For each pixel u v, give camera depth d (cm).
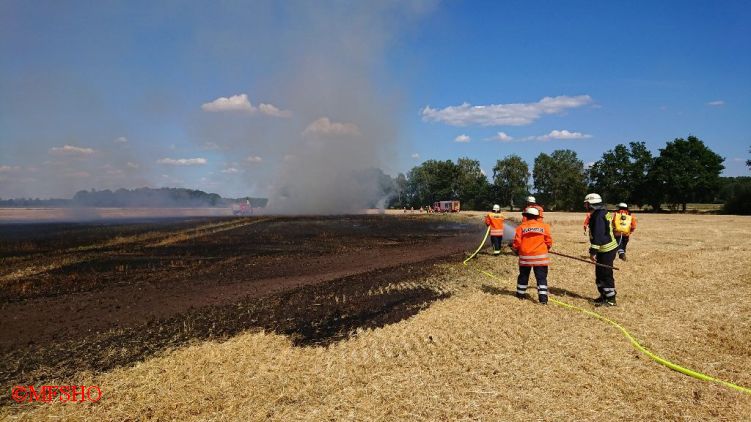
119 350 725
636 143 8169
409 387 562
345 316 890
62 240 2348
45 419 508
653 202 7950
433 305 941
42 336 799
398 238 2531
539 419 486
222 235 2655
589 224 971
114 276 1346
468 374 599
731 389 555
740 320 831
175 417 507
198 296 1084
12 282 1256
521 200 10250
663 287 1118
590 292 1080
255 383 584
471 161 11081
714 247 1917
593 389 556
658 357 655
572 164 10175
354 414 498
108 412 521
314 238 2514
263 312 930
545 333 760
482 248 1984
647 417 491
